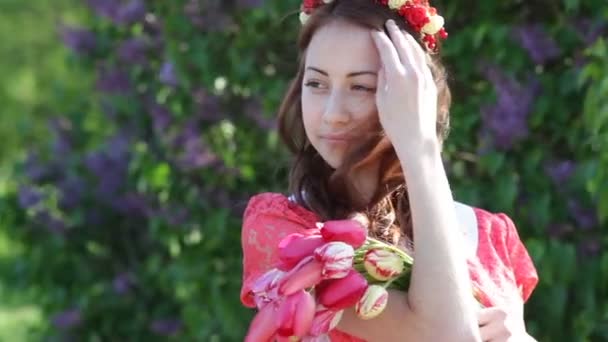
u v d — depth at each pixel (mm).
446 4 5227
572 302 4984
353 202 3084
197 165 5895
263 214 3104
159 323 6789
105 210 7035
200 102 5918
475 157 5105
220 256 6008
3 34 16234
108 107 6836
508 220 3389
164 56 6234
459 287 2797
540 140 5016
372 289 2758
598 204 4672
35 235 7285
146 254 7055
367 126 2992
